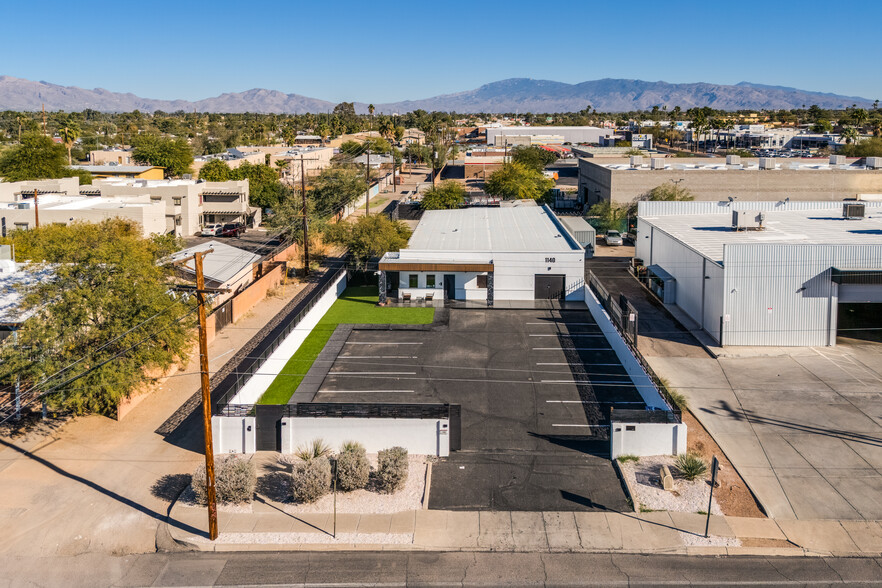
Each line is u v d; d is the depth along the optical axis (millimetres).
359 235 53875
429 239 54312
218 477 23109
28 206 64062
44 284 28797
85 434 28328
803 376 33750
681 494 23078
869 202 62344
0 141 154875
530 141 178750
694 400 30938
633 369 33125
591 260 63781
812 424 28344
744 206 61469
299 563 19953
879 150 113500
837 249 37406
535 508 22438
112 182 80750
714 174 75188
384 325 42875
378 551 20469
